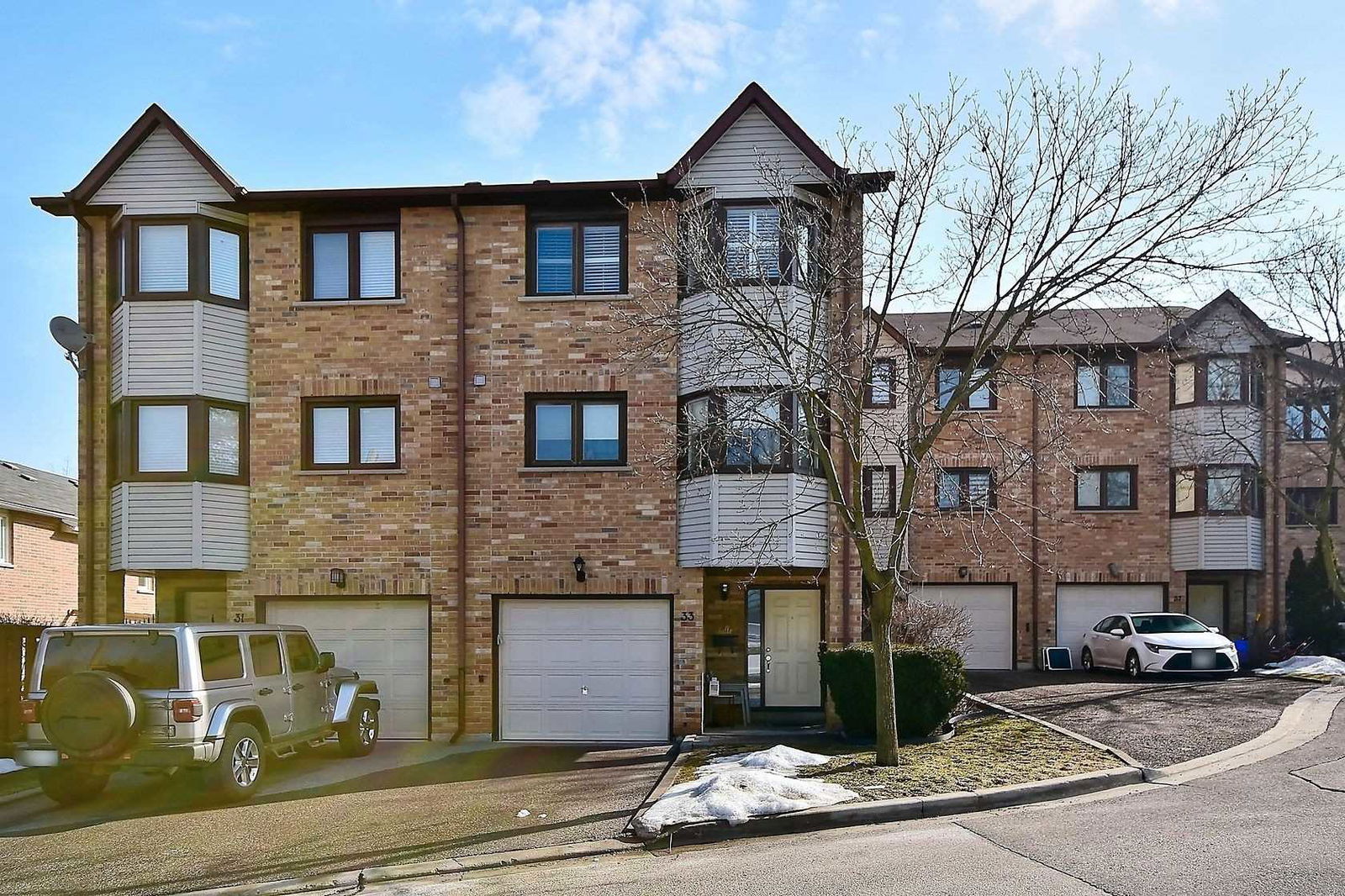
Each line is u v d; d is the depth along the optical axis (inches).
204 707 386.3
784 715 623.8
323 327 586.2
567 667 568.1
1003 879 265.7
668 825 325.4
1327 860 276.8
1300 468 926.4
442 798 400.8
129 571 572.7
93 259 591.5
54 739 370.0
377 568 574.6
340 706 497.4
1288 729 485.1
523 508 572.1
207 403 568.4
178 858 317.7
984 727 508.4
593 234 586.9
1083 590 909.2
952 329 455.8
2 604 861.8
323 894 283.9
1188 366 914.7
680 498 566.3
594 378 573.0
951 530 896.9
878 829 327.3
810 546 548.4
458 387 576.7
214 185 581.0
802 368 446.0
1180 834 306.2
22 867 312.7
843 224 516.7
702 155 566.6
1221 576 949.8
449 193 574.2
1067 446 513.3
